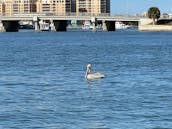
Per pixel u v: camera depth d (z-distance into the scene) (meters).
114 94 57.44
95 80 70.62
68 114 45.97
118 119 43.72
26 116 45.22
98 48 159.12
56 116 45.16
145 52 134.38
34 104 51.22
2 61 108.31
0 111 47.47
